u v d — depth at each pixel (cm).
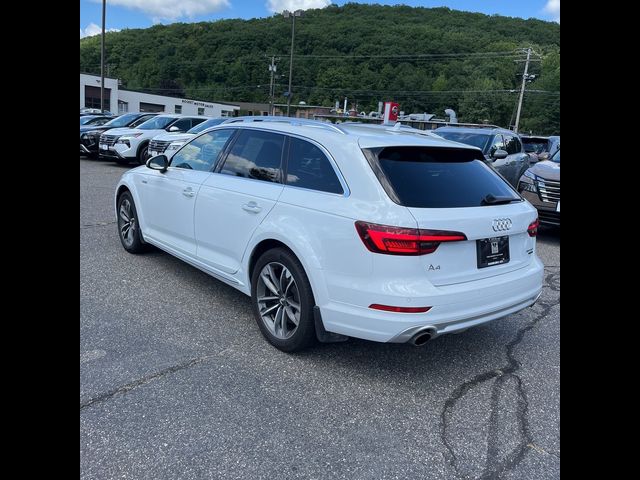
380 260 301
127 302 450
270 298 377
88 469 242
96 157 1741
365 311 308
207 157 468
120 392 307
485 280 330
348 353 376
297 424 286
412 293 296
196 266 469
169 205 496
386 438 278
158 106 6806
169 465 248
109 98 6072
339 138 352
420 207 309
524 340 415
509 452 270
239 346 377
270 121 442
